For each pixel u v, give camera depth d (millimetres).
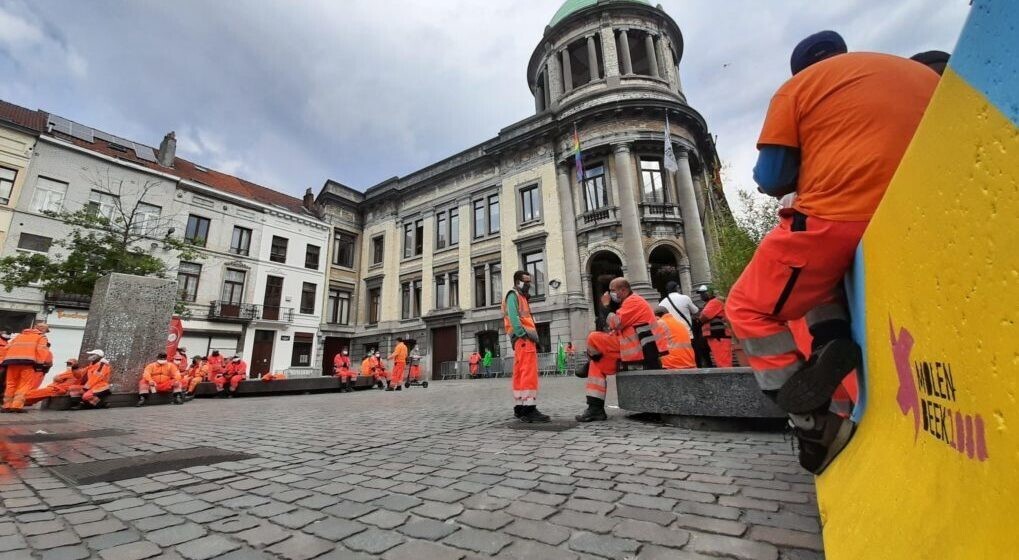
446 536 1758
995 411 623
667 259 22016
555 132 23172
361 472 2855
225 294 25844
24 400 8039
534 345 5047
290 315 27891
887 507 1007
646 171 21844
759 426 3730
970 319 704
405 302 28562
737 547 1552
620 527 1786
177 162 28438
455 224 26984
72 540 1777
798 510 1882
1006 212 596
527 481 2512
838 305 1614
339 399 10617
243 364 13242
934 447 854
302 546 1697
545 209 22953
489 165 25938
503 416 5629
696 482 2352
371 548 1662
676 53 26531
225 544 1729
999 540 578
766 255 1549
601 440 3611
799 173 1598
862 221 1342
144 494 2426
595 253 21266
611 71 23141
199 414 7039
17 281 16250
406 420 5586
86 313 20797
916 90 1406
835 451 1564
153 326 10031
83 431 5004
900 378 1057
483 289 24797
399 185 30531
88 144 23828
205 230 25594
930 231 844
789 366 1538
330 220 31094
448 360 24984
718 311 6859
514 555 1564
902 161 987
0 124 19953
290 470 2951
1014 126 569
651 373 4258
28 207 20188
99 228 18016
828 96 1476
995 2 588
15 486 2611
